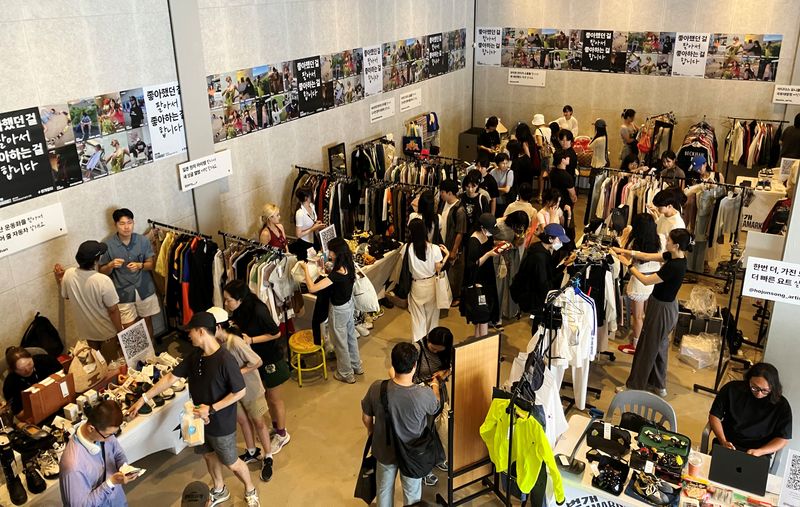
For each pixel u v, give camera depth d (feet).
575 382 16.19
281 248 20.13
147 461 15.67
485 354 12.83
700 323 19.58
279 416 15.66
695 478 11.24
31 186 15.99
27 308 16.47
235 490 14.66
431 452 11.96
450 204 21.06
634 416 12.51
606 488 11.08
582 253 17.19
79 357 14.53
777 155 29.30
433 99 33.53
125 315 18.06
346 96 26.76
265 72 22.54
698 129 30.01
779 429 12.13
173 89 19.33
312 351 17.76
